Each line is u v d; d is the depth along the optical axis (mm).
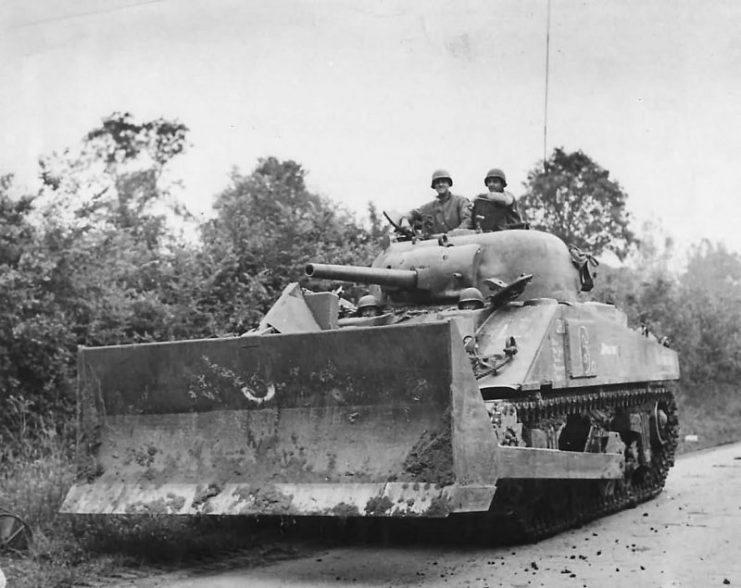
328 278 10688
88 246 15578
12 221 15547
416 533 10852
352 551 9828
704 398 31188
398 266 11859
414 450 8062
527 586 8031
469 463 8094
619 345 12492
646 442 13578
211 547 9625
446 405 8023
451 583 8203
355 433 8359
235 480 8664
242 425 8820
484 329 10703
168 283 17656
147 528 9734
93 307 15336
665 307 30906
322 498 8188
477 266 11523
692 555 9211
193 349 9016
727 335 32406
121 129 27375
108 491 9133
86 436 9414
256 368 8766
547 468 9602
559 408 10977
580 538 10547
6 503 9773
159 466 9062
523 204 31672
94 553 9062
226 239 19047
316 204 21656
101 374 9406
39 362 14422
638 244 32188
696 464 18234
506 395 9789
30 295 14438
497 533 10125
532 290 11531
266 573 8680
